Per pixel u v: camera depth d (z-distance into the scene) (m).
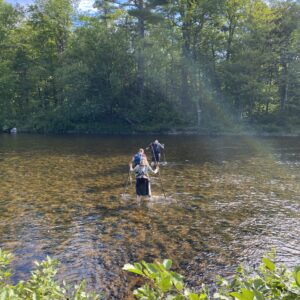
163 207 11.09
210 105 43.28
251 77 39.66
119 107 44.06
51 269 3.50
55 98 49.31
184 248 7.87
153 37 40.00
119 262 7.21
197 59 42.81
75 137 36.81
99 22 42.81
